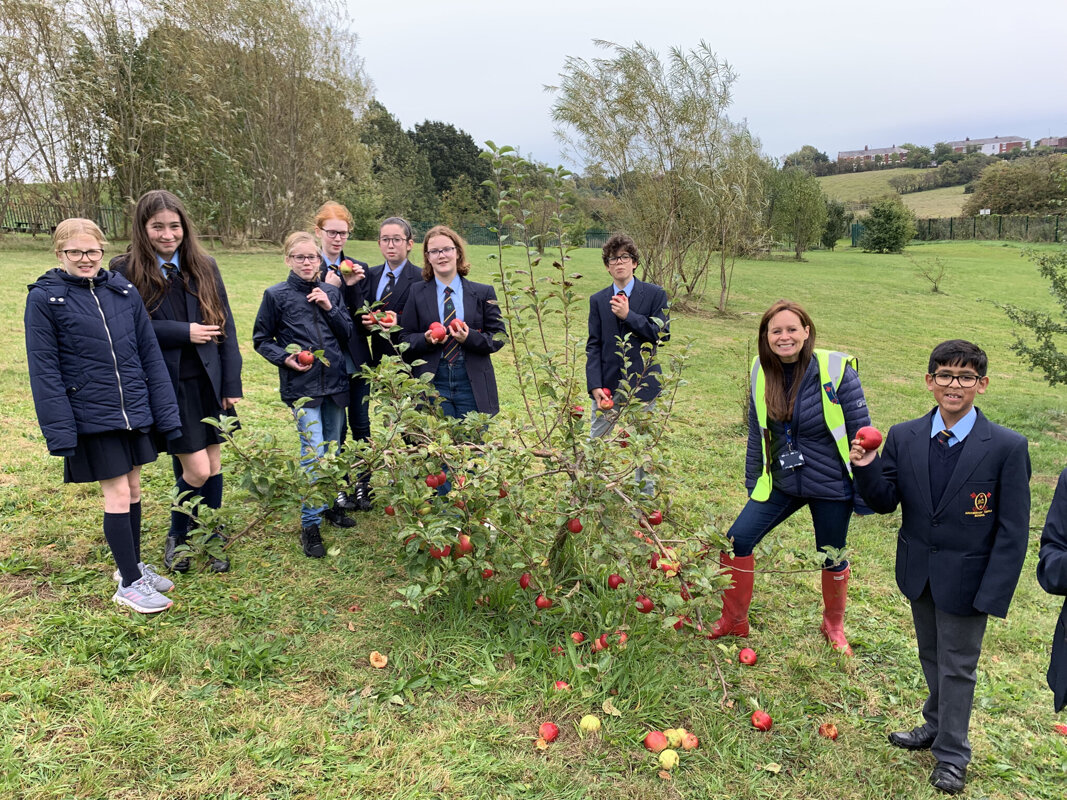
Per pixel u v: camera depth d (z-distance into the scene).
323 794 2.40
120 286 3.21
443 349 4.26
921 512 2.70
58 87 18.75
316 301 4.01
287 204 25.25
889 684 3.39
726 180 16.88
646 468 3.48
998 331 16.80
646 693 3.06
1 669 2.81
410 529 2.99
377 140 56.56
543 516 3.86
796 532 5.12
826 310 18.94
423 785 2.48
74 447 3.01
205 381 3.67
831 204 45.59
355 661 3.15
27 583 3.46
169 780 2.40
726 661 3.41
